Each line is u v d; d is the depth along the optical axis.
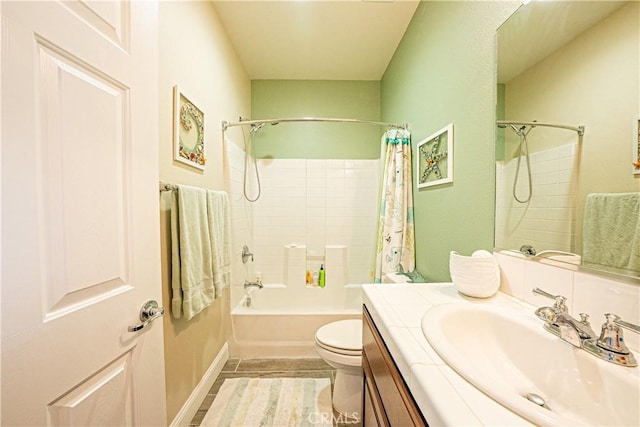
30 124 0.47
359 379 1.35
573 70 0.66
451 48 1.26
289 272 2.59
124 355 0.69
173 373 1.18
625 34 0.54
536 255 0.77
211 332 1.61
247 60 2.31
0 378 0.43
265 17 1.77
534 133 0.78
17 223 0.45
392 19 1.79
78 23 0.55
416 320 0.72
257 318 1.95
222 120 1.83
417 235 1.70
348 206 2.70
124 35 0.69
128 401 0.70
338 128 2.69
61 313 0.52
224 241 1.59
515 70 0.86
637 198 0.53
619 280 0.56
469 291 0.87
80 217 0.56
